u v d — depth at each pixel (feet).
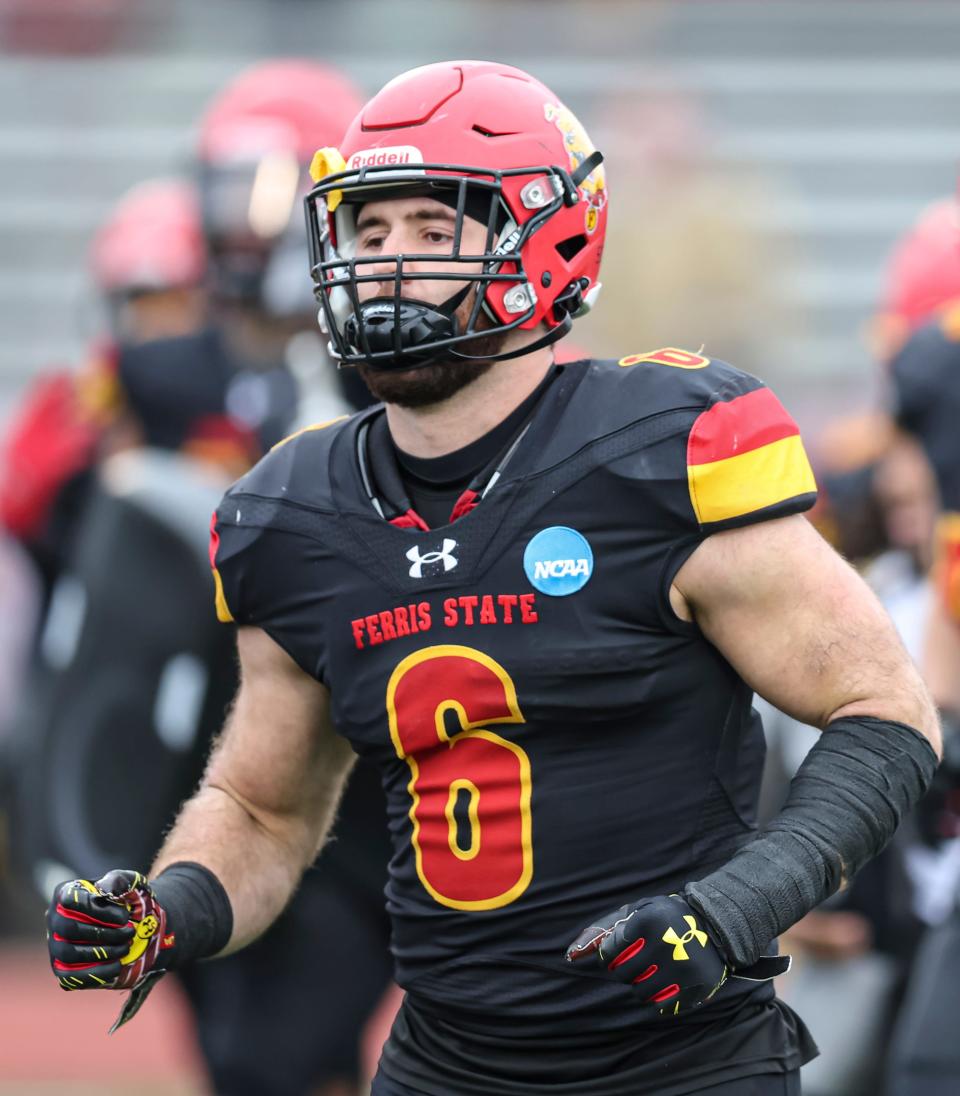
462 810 27.73
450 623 27.35
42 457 69.92
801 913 25.94
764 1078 28.14
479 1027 28.53
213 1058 49.24
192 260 68.95
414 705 27.71
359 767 45.42
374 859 46.68
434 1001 28.81
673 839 27.61
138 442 57.62
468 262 27.20
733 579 26.84
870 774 26.48
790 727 50.60
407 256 27.14
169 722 49.26
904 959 47.73
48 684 50.98
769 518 26.89
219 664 48.83
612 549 26.86
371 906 47.55
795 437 27.50
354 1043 48.34
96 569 49.73
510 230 27.55
